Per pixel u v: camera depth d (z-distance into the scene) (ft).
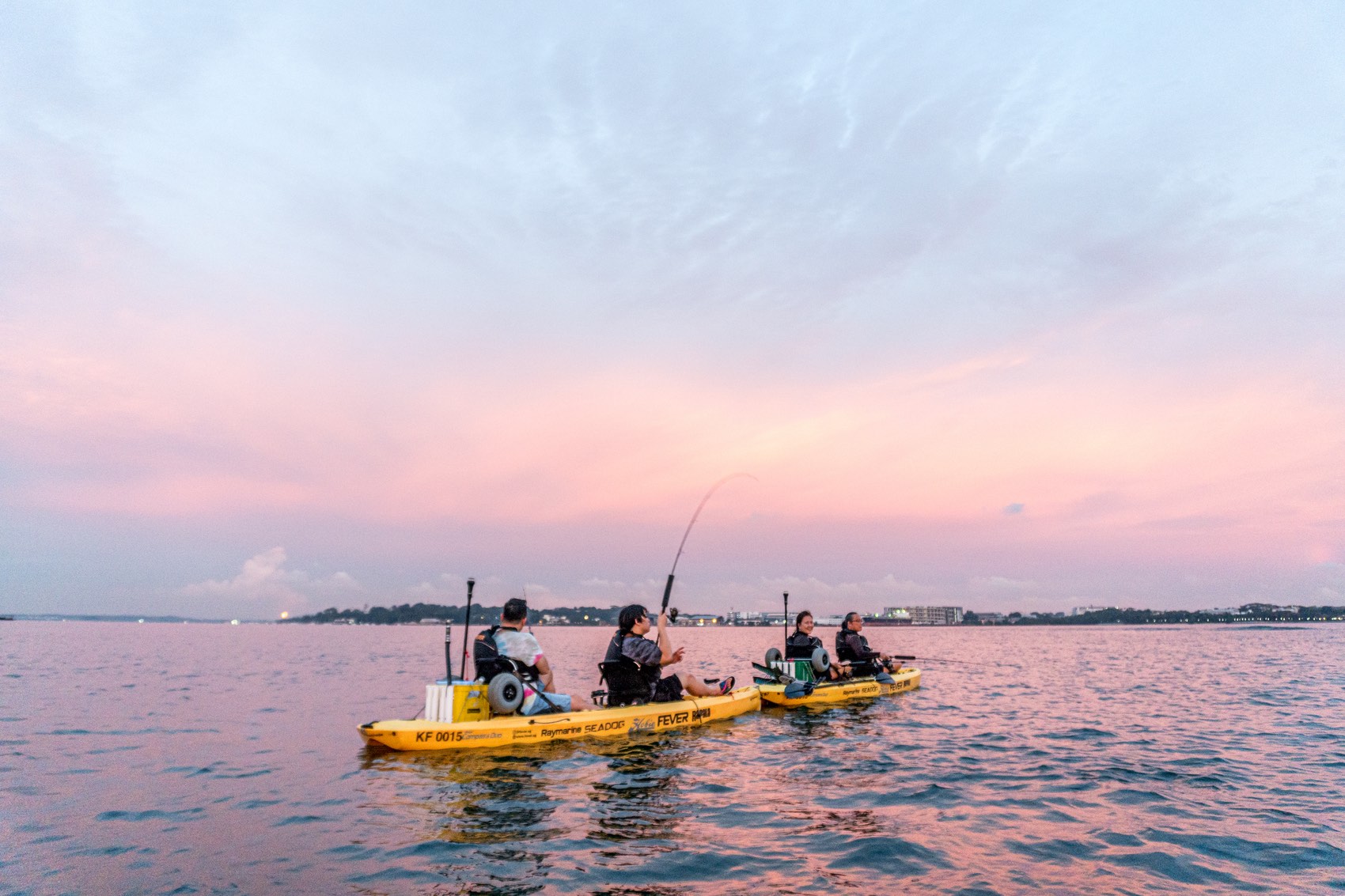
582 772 23.62
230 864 15.19
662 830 17.46
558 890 13.62
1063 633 428.15
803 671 41.86
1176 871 14.79
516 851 15.89
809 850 15.96
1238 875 14.64
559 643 197.77
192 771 24.53
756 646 166.61
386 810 19.34
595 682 60.59
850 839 16.72
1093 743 29.66
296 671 76.64
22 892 13.74
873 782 22.38
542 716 28.91
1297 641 214.28
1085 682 60.34
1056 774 23.66
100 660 95.40
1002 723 35.04
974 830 17.52
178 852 16.06
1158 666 86.33
